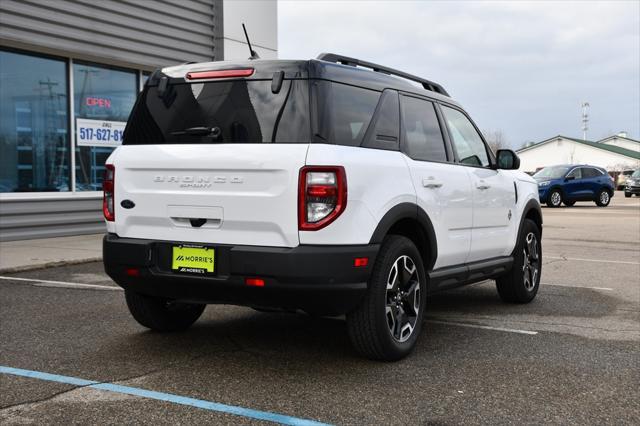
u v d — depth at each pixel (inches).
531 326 214.2
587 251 433.7
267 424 127.3
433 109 204.2
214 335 197.2
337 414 132.8
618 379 157.8
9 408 134.7
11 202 419.8
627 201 1213.1
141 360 170.1
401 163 174.7
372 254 156.8
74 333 198.4
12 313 225.6
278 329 205.6
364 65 184.5
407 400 141.3
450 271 199.0
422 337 198.5
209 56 568.7
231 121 161.8
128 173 171.0
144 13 501.0
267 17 615.2
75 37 447.8
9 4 402.9
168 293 165.9
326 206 149.6
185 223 163.0
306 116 155.6
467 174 209.2
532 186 261.9
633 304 253.3
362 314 162.1
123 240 169.3
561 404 140.1
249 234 155.3
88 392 144.8
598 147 3056.1
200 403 138.3
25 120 433.1
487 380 155.9
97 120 483.8
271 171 152.4
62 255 358.0
